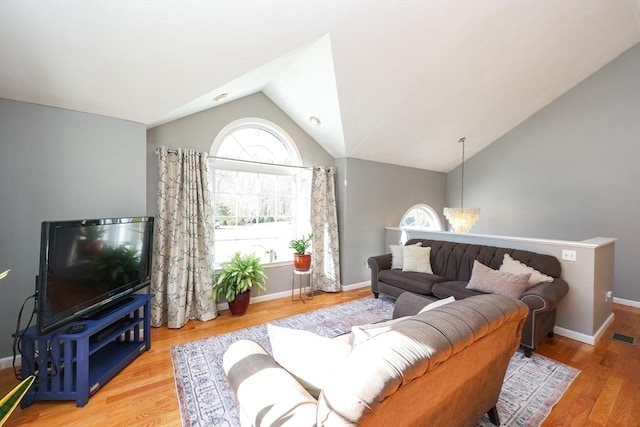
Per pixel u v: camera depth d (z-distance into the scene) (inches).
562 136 179.9
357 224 178.5
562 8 111.6
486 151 215.0
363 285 181.3
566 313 113.3
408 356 32.9
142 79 87.6
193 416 68.4
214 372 86.1
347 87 119.5
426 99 141.6
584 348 103.5
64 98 88.5
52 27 66.4
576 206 174.9
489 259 130.6
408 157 196.2
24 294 87.7
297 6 79.1
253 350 54.4
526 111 185.8
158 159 119.6
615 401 74.7
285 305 145.3
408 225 221.5
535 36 121.5
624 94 157.5
